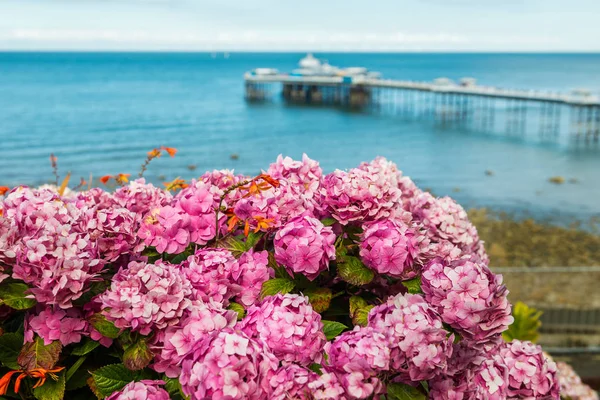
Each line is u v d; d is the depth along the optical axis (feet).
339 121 257.34
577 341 34.24
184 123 237.25
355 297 6.67
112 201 7.59
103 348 6.46
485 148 196.54
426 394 5.99
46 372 5.62
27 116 238.48
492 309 5.57
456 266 6.11
